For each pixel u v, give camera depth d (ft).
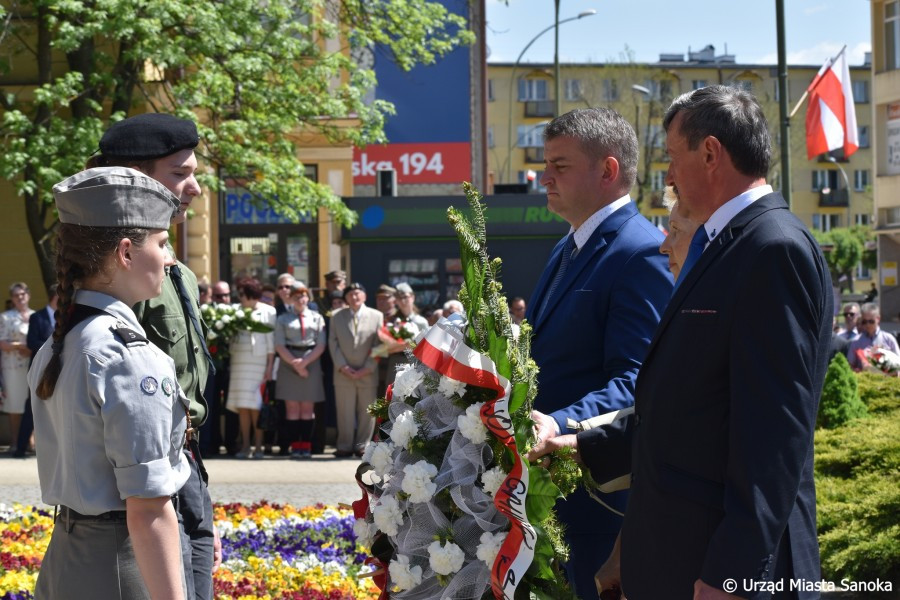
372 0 53.93
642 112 183.21
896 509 20.12
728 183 9.32
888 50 111.96
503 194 49.52
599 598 11.48
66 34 41.16
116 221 8.84
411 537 10.28
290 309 41.09
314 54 50.44
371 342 40.65
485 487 9.97
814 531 8.82
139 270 8.99
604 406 11.03
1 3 46.83
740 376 8.46
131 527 8.44
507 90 230.48
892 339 46.47
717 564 8.29
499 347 9.95
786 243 8.54
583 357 11.99
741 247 8.79
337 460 39.42
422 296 49.01
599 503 11.91
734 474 8.40
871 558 19.47
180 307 12.16
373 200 48.83
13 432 41.11
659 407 9.10
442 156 73.56
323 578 19.33
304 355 40.45
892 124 111.75
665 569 8.95
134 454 8.39
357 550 21.62
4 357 40.57
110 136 11.48
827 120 58.59
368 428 40.70
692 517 8.84
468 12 71.72
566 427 10.73
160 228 9.13
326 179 67.62
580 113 12.42
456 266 48.85
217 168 49.11
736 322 8.57
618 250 11.94
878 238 114.11
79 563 8.73
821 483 22.06
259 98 48.11
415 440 10.27
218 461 38.81
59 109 50.19
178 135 11.59
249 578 18.99
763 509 8.20
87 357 8.55
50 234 46.65
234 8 46.19
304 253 65.72
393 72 72.84
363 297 40.91
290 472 35.70
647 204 181.37
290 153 49.24
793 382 8.34
